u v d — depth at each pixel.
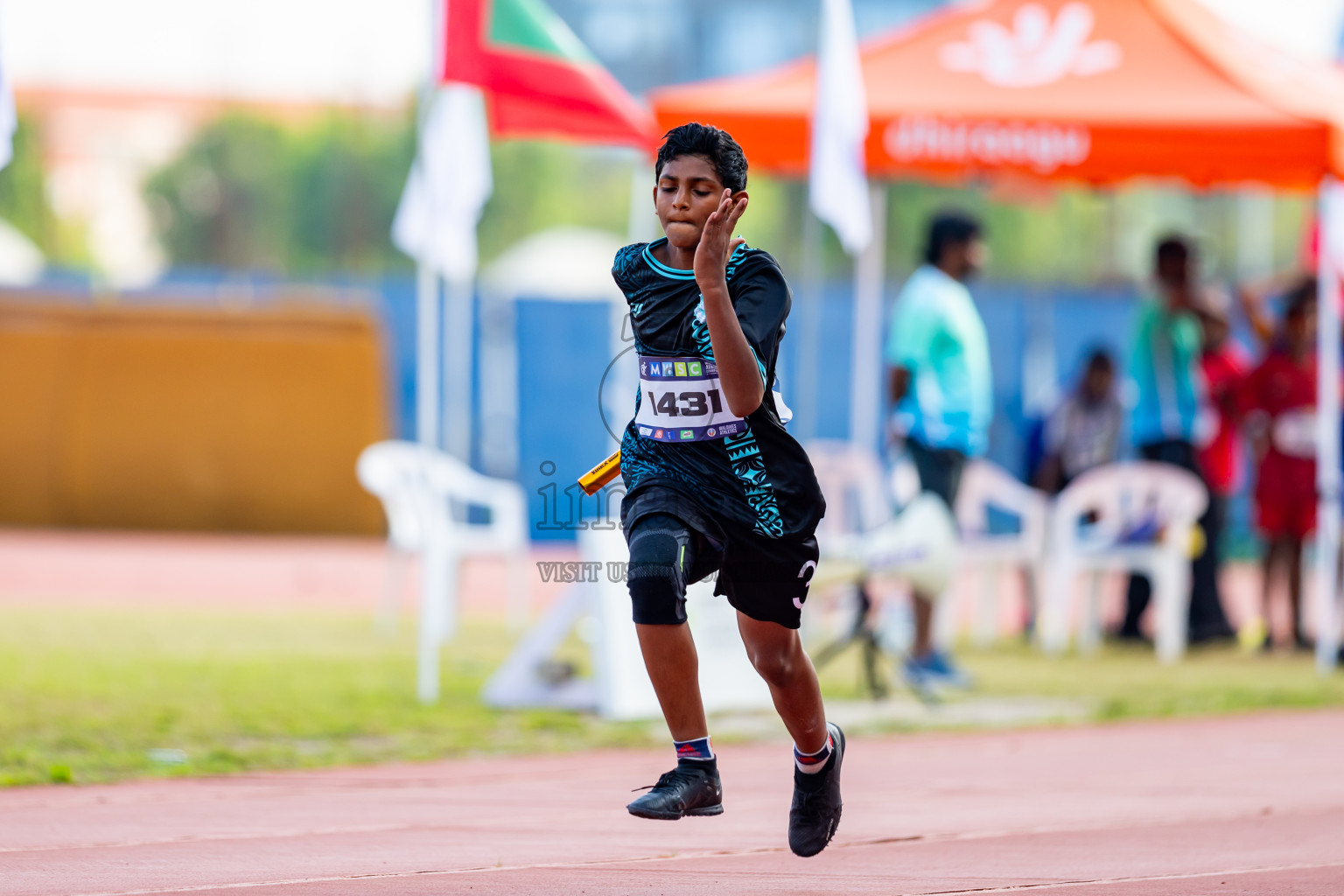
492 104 25.28
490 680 26.55
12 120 20.88
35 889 12.62
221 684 24.91
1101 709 24.61
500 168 140.50
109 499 57.06
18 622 32.78
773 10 161.88
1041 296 59.97
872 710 24.39
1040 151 27.64
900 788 18.08
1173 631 31.56
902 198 122.12
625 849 14.50
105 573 44.59
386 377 59.47
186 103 171.62
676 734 11.78
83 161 148.75
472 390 59.06
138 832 15.08
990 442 59.47
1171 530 31.64
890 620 32.88
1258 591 45.38
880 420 59.56
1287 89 28.59
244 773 18.44
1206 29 30.02
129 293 65.12
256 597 40.34
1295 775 18.92
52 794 16.92
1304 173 30.33
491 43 23.19
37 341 57.22
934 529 25.16
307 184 137.88
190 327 57.59
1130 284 75.00
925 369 26.33
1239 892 12.87
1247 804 17.03
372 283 65.19
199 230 140.25
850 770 19.30
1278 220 116.12
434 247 24.58
